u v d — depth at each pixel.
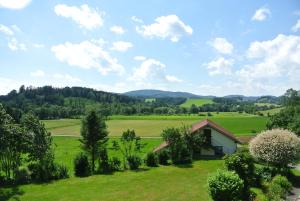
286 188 36.41
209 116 197.00
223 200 28.31
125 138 64.94
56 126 154.88
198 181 41.22
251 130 116.12
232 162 34.00
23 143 45.00
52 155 50.12
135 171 48.66
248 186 32.66
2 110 45.81
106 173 47.91
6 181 42.34
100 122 52.09
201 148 61.06
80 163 47.19
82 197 34.78
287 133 45.75
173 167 51.00
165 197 34.25
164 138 55.75
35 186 40.12
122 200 33.53
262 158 44.66
